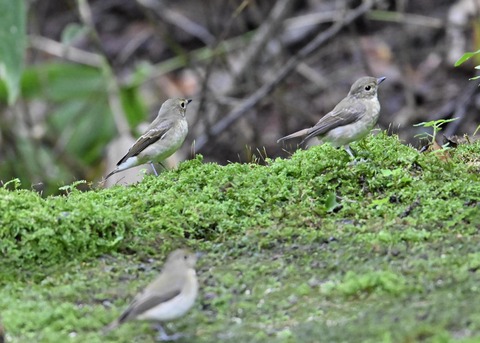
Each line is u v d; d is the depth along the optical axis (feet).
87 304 33.04
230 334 30.19
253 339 29.63
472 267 32.71
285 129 72.49
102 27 87.56
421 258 33.94
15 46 58.39
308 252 35.65
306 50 68.74
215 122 74.02
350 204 39.19
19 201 38.27
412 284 31.91
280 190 40.32
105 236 37.40
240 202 39.73
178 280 29.60
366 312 30.53
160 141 45.75
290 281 33.58
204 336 30.25
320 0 84.17
